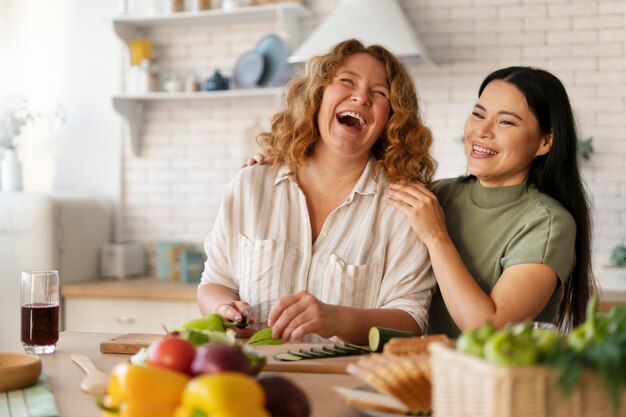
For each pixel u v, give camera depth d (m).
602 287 3.79
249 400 1.05
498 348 1.04
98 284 4.23
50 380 1.60
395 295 2.22
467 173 2.53
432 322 2.35
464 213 2.31
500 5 4.11
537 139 2.21
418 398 1.26
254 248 2.31
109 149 4.70
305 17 4.33
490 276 2.21
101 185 4.72
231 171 4.52
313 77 2.33
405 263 2.25
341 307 2.00
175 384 1.12
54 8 4.77
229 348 1.15
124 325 4.08
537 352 1.04
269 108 4.44
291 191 2.37
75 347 1.91
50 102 4.78
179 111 4.59
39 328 1.82
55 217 4.19
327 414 1.33
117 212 4.69
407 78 2.37
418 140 2.38
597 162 4.03
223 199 2.42
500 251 2.20
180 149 4.60
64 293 4.15
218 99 4.52
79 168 4.76
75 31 4.74
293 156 2.35
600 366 1.01
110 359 1.78
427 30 4.20
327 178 2.36
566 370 1.00
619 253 3.85
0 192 4.37
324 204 2.37
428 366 1.23
